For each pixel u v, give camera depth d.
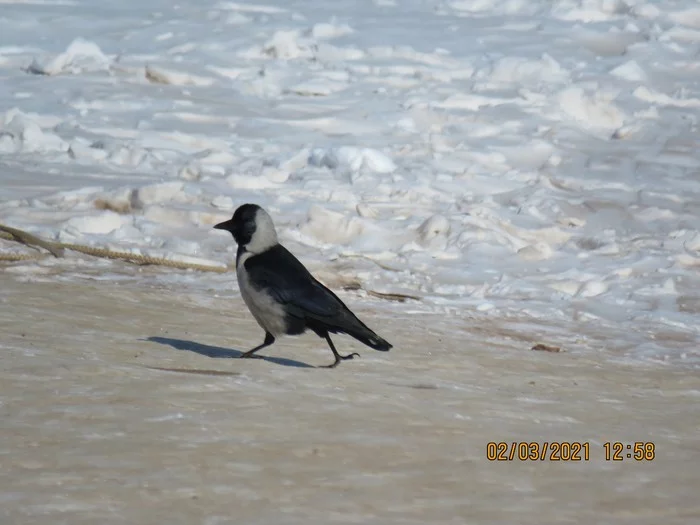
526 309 14.80
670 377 11.63
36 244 15.41
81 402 8.12
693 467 7.61
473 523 6.16
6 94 26.31
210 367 9.79
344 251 17.05
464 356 11.83
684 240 18.88
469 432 8.13
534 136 25.22
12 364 9.12
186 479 6.59
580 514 6.45
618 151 24.66
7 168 20.59
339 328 10.17
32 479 6.46
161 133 23.72
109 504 6.11
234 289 14.48
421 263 16.91
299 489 6.54
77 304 12.53
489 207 20.31
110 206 18.44
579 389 10.54
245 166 21.91
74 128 23.92
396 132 24.89
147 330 11.57
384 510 6.28
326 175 21.61
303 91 27.34
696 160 24.33
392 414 8.49
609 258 17.86
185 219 17.91
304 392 9.02
